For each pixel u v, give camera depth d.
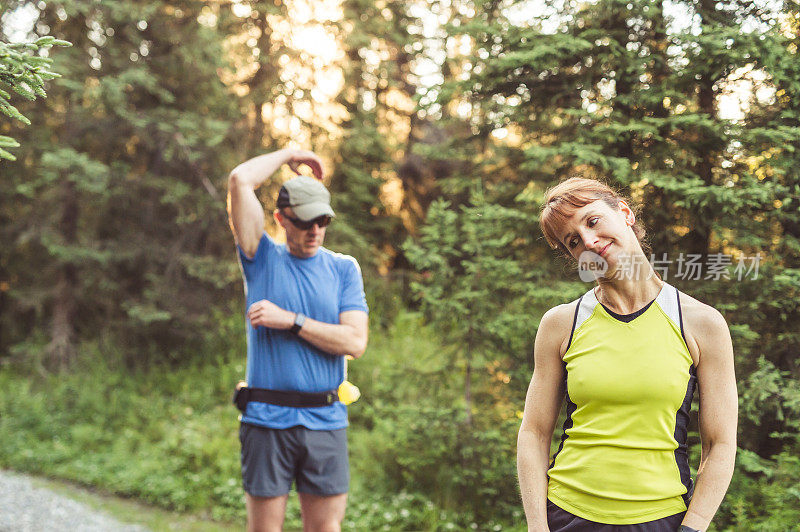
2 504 5.94
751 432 3.77
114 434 7.98
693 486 1.48
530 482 1.58
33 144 9.09
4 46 1.89
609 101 4.62
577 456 1.51
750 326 3.65
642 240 1.64
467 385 5.29
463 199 8.52
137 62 9.19
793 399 3.52
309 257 2.93
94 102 8.77
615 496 1.44
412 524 5.22
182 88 9.62
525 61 4.73
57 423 8.19
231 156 9.76
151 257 9.51
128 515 6.06
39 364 9.12
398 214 12.02
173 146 9.12
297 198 2.83
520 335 4.99
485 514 5.15
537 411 1.62
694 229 3.86
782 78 3.73
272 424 2.74
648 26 4.61
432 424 5.27
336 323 2.90
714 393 1.44
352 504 5.66
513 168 5.56
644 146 4.47
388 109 12.49
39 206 9.39
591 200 1.52
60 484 6.87
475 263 5.10
